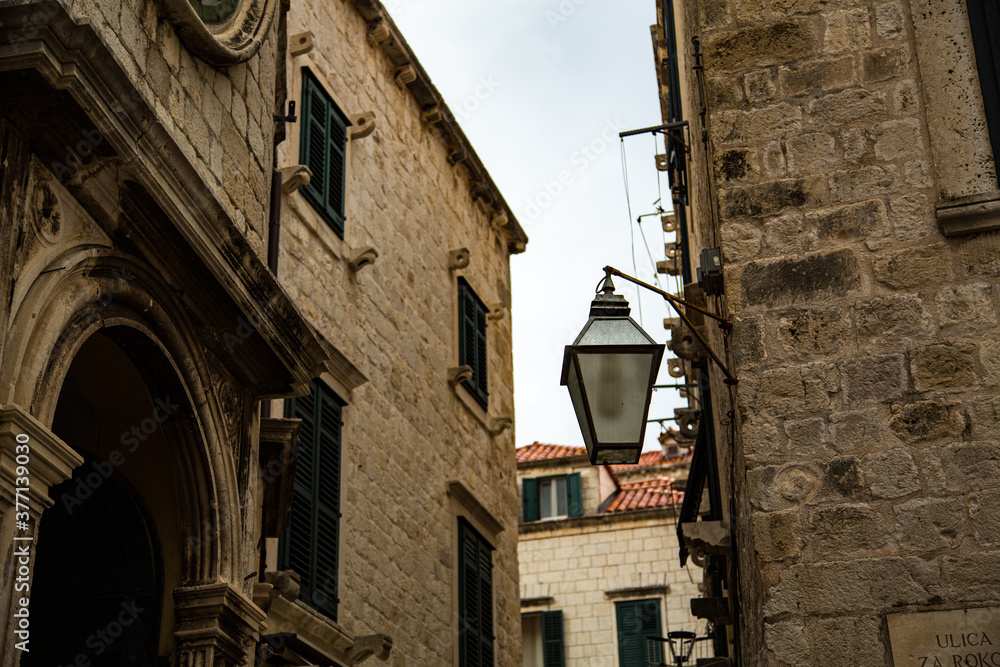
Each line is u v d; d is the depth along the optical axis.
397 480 13.28
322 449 11.54
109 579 7.24
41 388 5.54
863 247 6.86
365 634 11.80
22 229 5.51
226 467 7.36
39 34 5.39
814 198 7.02
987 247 6.71
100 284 6.14
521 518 28.08
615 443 6.67
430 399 14.71
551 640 25.89
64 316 5.77
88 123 5.73
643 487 28.20
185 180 6.65
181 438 7.12
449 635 13.96
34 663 7.16
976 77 7.02
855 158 7.04
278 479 8.63
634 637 25.50
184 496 7.13
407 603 12.97
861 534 6.32
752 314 6.86
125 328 6.51
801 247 6.94
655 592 25.81
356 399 12.56
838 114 7.15
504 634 16.03
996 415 6.39
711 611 11.20
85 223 6.06
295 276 11.60
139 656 7.01
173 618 7.06
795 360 6.73
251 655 7.84
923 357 6.58
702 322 10.72
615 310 6.97
